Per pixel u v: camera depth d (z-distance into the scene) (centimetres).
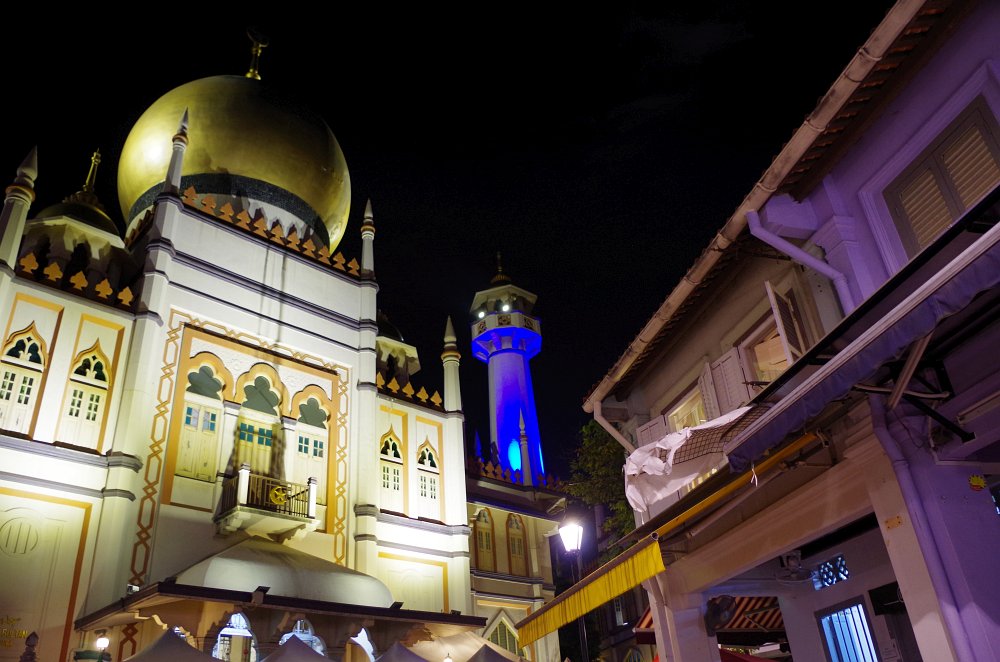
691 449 1174
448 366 3086
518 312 6350
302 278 2742
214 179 2978
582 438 2791
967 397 750
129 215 3092
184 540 2058
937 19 864
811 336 1103
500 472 3462
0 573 1739
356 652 2316
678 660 1274
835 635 1199
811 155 1024
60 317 2070
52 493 1873
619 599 5147
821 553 1239
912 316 587
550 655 3014
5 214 2061
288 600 1845
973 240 830
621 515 2636
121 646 1814
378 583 2180
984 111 847
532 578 3155
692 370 1509
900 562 796
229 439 2283
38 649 1727
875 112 976
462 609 2611
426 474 2809
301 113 3288
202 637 1738
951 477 788
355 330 2811
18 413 1919
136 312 2208
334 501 2445
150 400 2150
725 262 1290
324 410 2573
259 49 3747
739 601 1706
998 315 718
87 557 1867
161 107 3100
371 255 3009
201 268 2453
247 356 2441
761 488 1082
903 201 957
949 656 727
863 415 867
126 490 1947
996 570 740
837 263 1025
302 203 3180
